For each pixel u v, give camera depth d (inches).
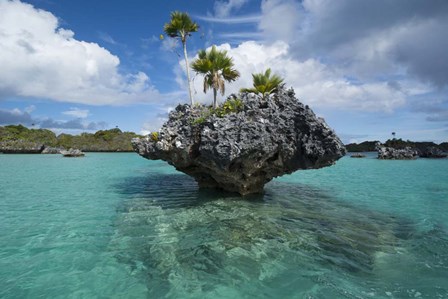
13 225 430.6
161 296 239.3
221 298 236.8
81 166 1525.6
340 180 983.0
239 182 594.2
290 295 241.8
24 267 289.3
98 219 460.4
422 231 414.9
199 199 606.5
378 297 239.3
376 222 459.2
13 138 3521.2
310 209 538.6
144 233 390.0
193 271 283.0
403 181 962.1
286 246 347.3
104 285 255.9
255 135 503.5
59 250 332.8
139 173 1166.3
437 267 295.7
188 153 582.6
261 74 704.4
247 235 383.2
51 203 585.9
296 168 569.3
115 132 4367.6
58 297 236.5
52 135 4249.5
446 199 653.9
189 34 813.2
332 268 291.4
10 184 862.5
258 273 279.7
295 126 536.1
